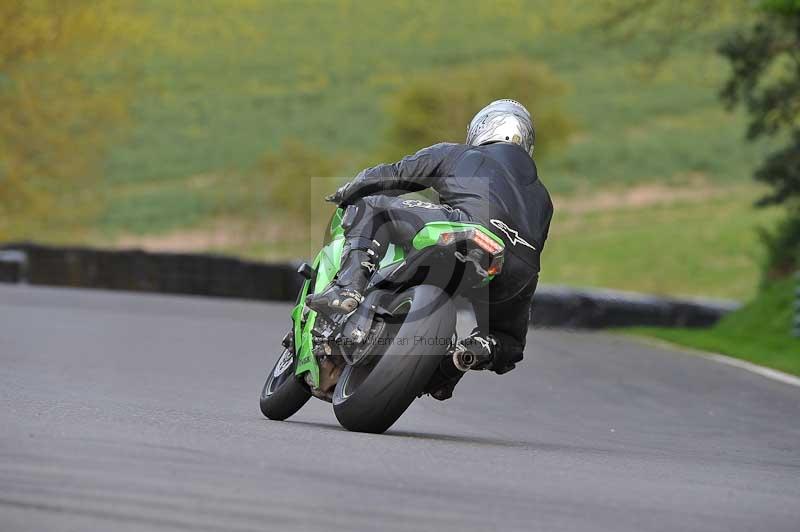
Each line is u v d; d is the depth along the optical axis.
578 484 17.94
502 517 14.70
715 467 22.39
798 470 23.41
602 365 50.47
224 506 13.98
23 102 134.50
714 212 193.88
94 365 39.31
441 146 23.89
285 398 26.02
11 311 64.38
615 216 194.38
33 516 12.95
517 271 22.92
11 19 129.50
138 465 16.03
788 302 73.19
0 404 22.23
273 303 89.00
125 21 136.62
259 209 185.25
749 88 94.31
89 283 101.94
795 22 90.44
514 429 29.05
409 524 13.82
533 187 23.66
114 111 139.00
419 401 34.34
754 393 41.75
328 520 13.68
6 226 140.88
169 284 99.38
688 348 63.16
